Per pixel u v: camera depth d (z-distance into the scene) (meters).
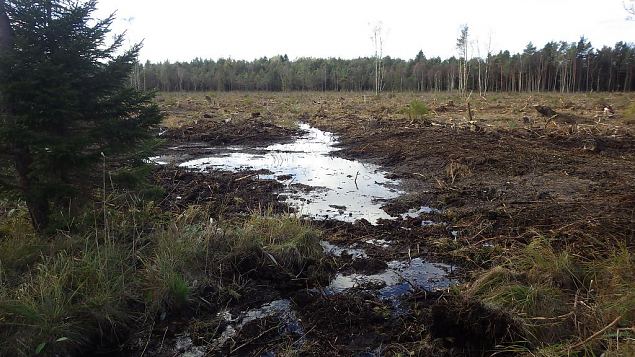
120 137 4.87
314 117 20.78
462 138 12.31
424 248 5.40
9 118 4.26
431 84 61.25
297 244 5.02
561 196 7.00
